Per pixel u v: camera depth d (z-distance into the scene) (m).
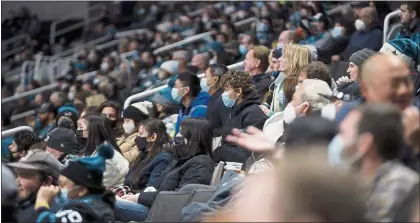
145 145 12.92
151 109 15.31
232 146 12.20
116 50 33.44
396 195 7.27
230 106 12.83
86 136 12.65
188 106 15.11
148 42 31.11
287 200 5.63
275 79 14.47
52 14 39.62
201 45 26.98
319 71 11.00
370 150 7.25
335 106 9.12
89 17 38.84
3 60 36.53
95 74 28.33
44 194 9.55
